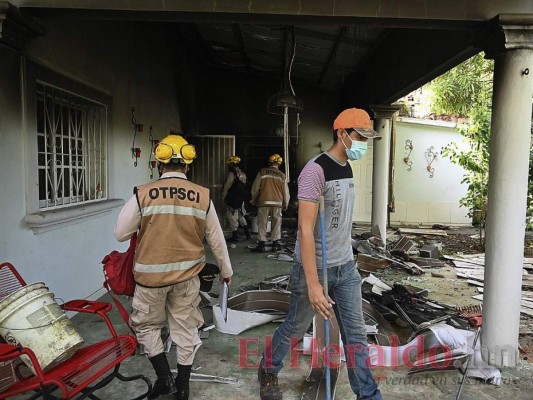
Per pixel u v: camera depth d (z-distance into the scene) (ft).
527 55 9.64
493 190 10.12
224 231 28.09
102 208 14.26
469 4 9.77
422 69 14.89
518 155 9.85
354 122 7.24
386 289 14.01
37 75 10.66
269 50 25.14
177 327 8.18
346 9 9.68
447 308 13.67
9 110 9.66
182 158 8.06
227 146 27.96
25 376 6.74
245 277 17.93
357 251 18.01
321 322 9.49
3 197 9.48
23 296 6.63
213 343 11.07
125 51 16.99
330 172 7.33
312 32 19.52
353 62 24.43
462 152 26.25
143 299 7.80
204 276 8.71
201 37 26.53
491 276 10.15
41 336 6.60
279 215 23.03
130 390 8.73
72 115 13.38
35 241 10.79
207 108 33.30
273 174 22.71
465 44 11.28
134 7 9.34
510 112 9.81
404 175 34.94
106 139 15.31
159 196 7.70
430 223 35.06
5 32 8.91
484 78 38.83
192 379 9.20
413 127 34.47
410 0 9.71
